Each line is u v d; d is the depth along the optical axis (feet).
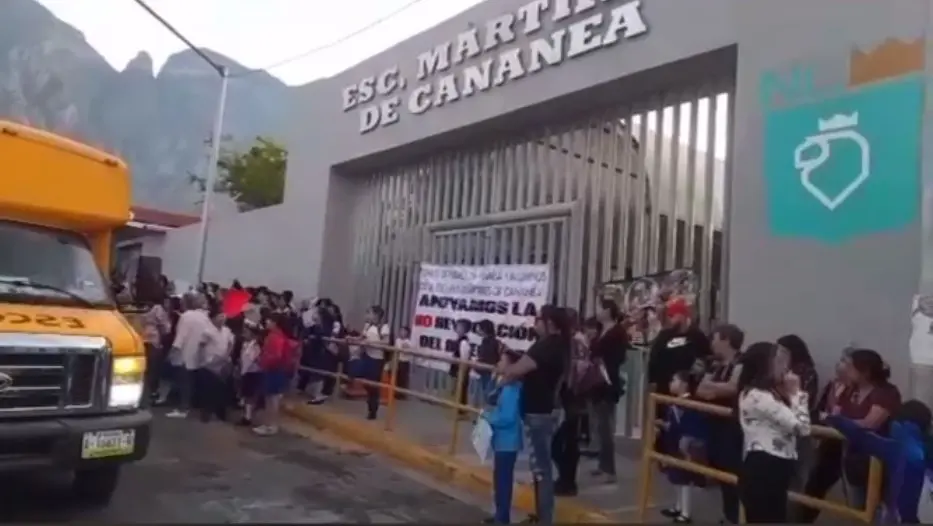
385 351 38.96
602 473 26.17
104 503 20.74
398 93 46.73
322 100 54.80
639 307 32.48
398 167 50.06
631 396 32.12
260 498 22.57
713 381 20.24
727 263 28.84
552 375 20.77
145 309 27.78
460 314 39.27
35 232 21.35
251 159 107.55
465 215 43.75
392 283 48.85
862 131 23.48
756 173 26.43
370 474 27.22
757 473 15.60
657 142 33.06
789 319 24.81
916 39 22.45
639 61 31.48
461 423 35.99
